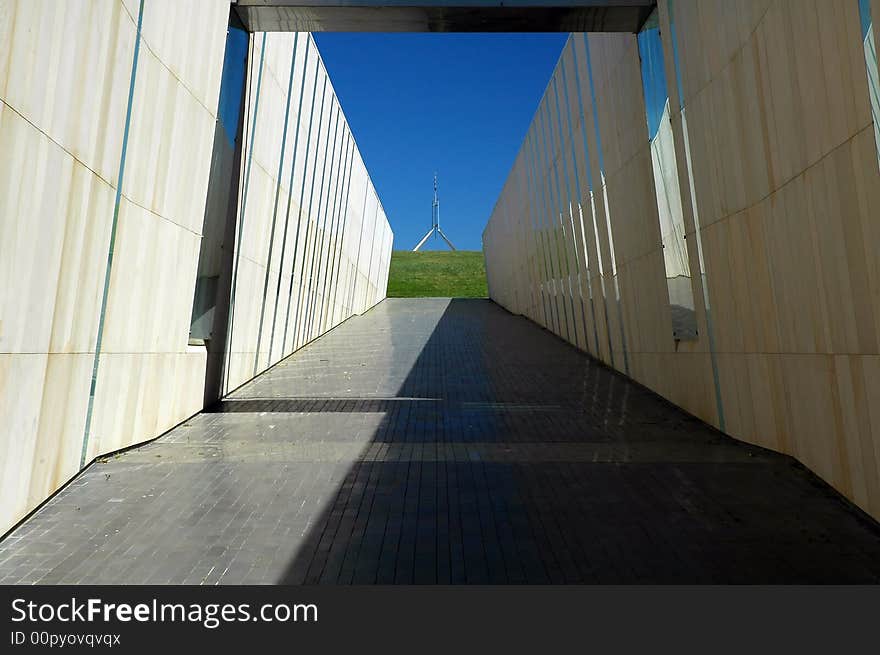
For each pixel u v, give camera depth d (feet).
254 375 42.14
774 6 20.26
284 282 48.06
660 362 35.06
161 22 23.89
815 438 19.95
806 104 18.79
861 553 14.88
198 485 19.69
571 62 48.65
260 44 37.11
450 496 18.89
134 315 23.50
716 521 16.90
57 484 18.78
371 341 61.72
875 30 15.28
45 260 17.30
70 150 18.21
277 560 14.73
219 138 31.83
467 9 31.81
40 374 17.48
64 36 17.52
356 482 20.10
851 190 16.84
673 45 29.19
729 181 24.64
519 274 84.74
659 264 33.83
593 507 17.99
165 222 25.70
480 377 42.68
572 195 52.26
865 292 16.56
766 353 22.98
